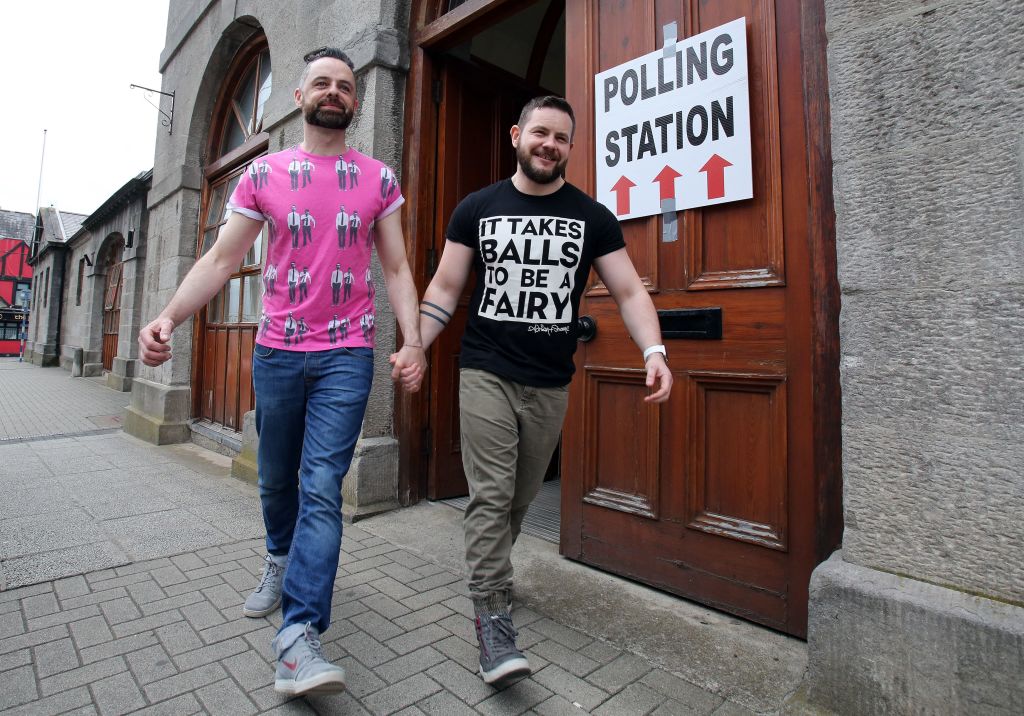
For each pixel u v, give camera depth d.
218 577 2.46
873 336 1.52
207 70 5.98
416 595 2.31
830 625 1.52
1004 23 1.36
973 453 1.38
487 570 1.71
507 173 4.14
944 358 1.42
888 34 1.52
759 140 2.11
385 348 3.58
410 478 3.57
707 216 2.25
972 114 1.40
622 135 2.48
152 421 5.91
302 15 4.35
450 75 3.79
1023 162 1.32
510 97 4.19
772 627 2.03
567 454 2.67
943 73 1.44
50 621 2.05
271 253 1.85
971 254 1.39
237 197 1.83
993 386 1.35
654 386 1.76
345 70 1.85
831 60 1.62
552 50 4.63
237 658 1.82
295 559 1.64
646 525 2.38
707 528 2.19
